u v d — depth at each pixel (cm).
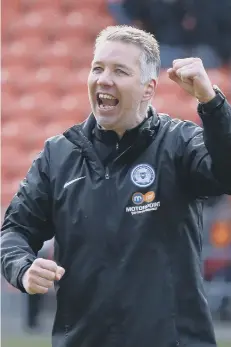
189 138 1162
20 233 1202
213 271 2675
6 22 3819
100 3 3847
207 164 1121
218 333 2509
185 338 1134
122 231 1146
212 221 2719
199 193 1165
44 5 3859
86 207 1162
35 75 3644
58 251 1180
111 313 1136
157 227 1148
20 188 1222
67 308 1166
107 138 1173
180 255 1153
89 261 1150
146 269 1139
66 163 1193
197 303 1148
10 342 2441
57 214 1180
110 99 1154
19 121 3512
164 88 3412
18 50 3725
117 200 1155
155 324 1129
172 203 1154
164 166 1160
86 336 1152
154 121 1181
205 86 1080
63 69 3662
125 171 1166
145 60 1166
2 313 2598
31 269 1088
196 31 3444
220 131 1085
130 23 3569
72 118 3512
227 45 3438
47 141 1224
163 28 3475
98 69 1167
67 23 3794
